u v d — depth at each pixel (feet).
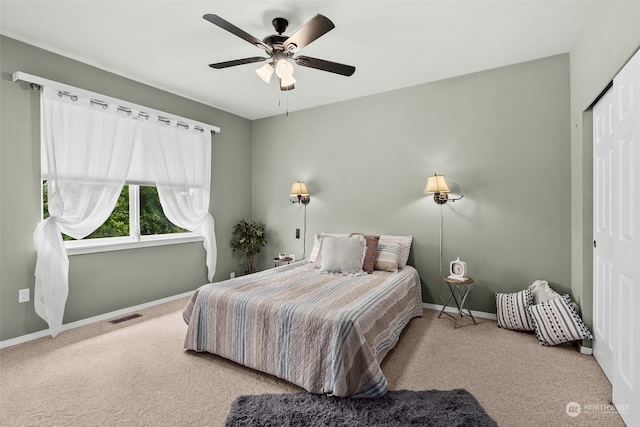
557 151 9.74
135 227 11.83
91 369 7.37
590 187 8.09
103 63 10.14
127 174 10.94
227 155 15.16
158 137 11.96
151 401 6.17
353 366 6.07
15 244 8.77
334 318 6.32
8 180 8.64
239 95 13.03
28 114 8.94
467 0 7.18
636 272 5.09
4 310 8.58
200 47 9.25
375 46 9.20
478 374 7.09
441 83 11.54
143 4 7.30
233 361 7.67
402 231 12.39
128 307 11.27
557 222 9.76
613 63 6.06
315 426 5.36
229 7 7.45
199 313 8.06
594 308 7.82
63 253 9.34
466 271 10.77
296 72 10.86
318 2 7.29
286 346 6.70
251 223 15.94
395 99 12.46
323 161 14.25
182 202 12.83
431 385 6.66
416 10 7.55
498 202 10.62
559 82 9.69
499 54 9.69
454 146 11.34
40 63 9.13
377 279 9.69
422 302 11.98
